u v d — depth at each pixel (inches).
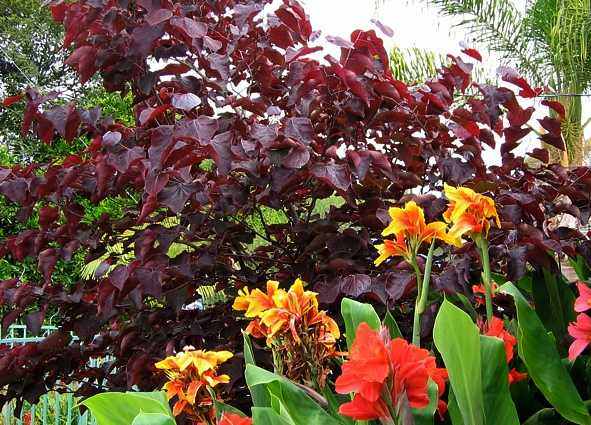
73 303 101.1
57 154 328.5
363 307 54.7
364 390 37.6
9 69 572.7
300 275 94.4
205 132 74.3
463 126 94.0
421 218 55.6
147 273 84.2
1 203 273.6
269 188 89.9
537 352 58.2
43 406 193.2
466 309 82.0
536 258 84.1
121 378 101.7
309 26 103.0
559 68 288.4
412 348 40.5
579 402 56.9
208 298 120.1
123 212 117.0
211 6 106.8
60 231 100.1
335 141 100.4
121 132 98.3
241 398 94.0
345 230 90.6
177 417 82.9
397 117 90.7
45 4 99.6
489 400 55.1
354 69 90.3
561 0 279.9
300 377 54.5
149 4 87.1
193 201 88.8
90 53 96.7
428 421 51.2
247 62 103.3
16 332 199.6
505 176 98.8
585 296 56.7
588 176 96.3
